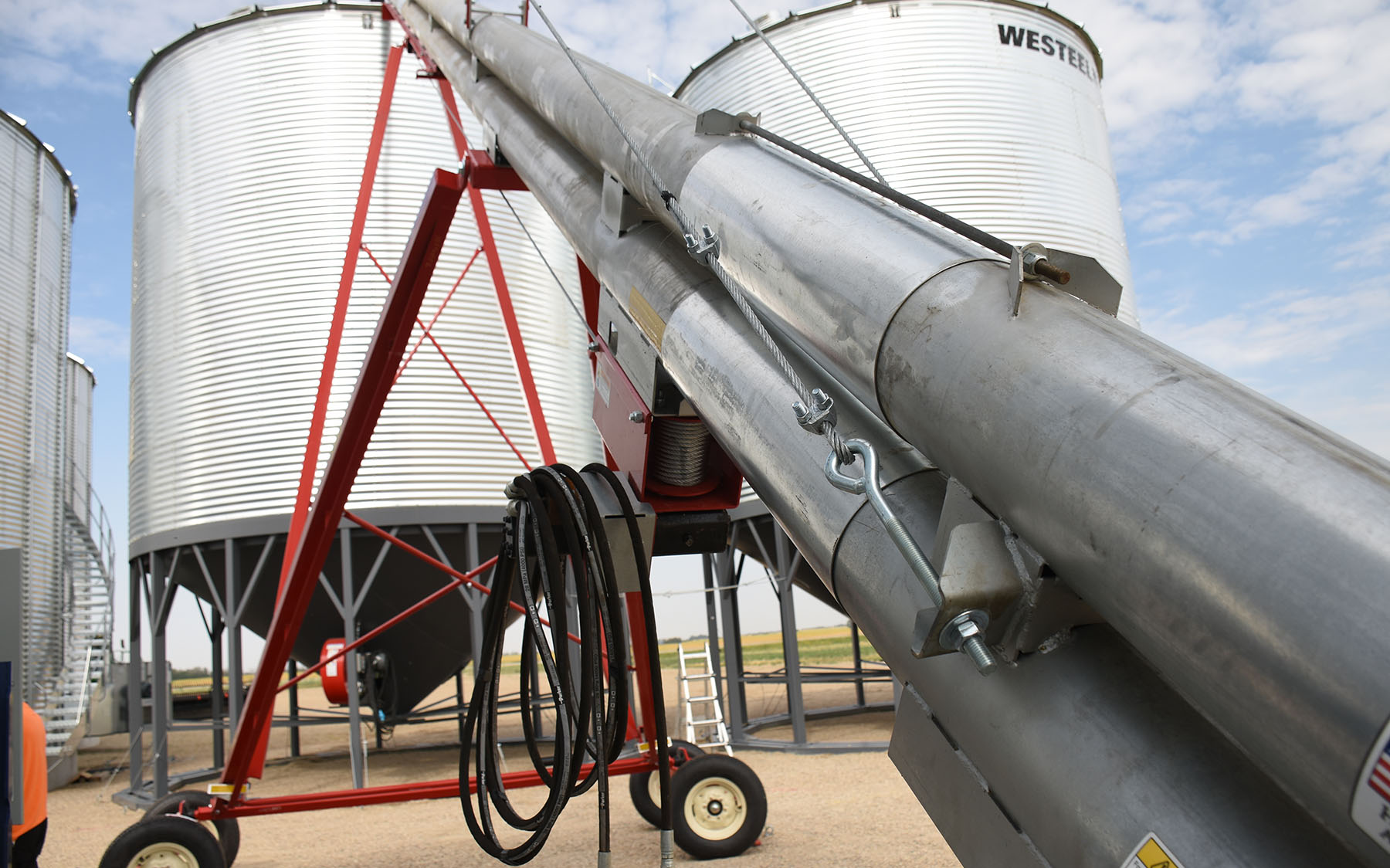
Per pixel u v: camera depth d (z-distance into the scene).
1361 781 0.92
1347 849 1.12
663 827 2.54
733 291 2.06
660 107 2.82
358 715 11.21
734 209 2.17
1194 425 1.13
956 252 1.62
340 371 12.10
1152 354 1.27
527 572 2.57
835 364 1.83
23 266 16.69
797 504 2.06
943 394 1.48
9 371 16.08
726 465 3.42
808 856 6.64
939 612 1.37
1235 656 1.04
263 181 12.76
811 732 14.99
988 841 1.58
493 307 12.90
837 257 1.79
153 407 12.88
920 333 1.55
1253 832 1.16
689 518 3.35
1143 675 1.38
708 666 14.27
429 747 16.89
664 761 2.57
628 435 3.34
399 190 12.80
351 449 6.05
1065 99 12.78
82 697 16.55
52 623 16.94
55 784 16.03
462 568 13.06
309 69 13.08
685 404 3.13
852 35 12.42
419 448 12.01
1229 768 1.23
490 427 12.41
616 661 2.50
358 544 12.59
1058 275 1.41
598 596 2.57
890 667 1.85
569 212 3.66
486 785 2.85
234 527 11.84
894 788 9.46
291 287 12.38
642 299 2.92
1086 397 1.25
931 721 1.74
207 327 12.52
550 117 3.66
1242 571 1.02
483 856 7.23
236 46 13.34
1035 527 1.32
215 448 12.12
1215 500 1.06
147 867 5.89
